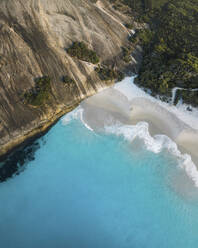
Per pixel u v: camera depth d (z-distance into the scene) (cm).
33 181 3169
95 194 3144
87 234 2803
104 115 4191
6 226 2755
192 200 3306
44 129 3778
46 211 2911
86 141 3750
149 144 3875
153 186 3366
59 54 4497
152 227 2983
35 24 4606
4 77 3812
